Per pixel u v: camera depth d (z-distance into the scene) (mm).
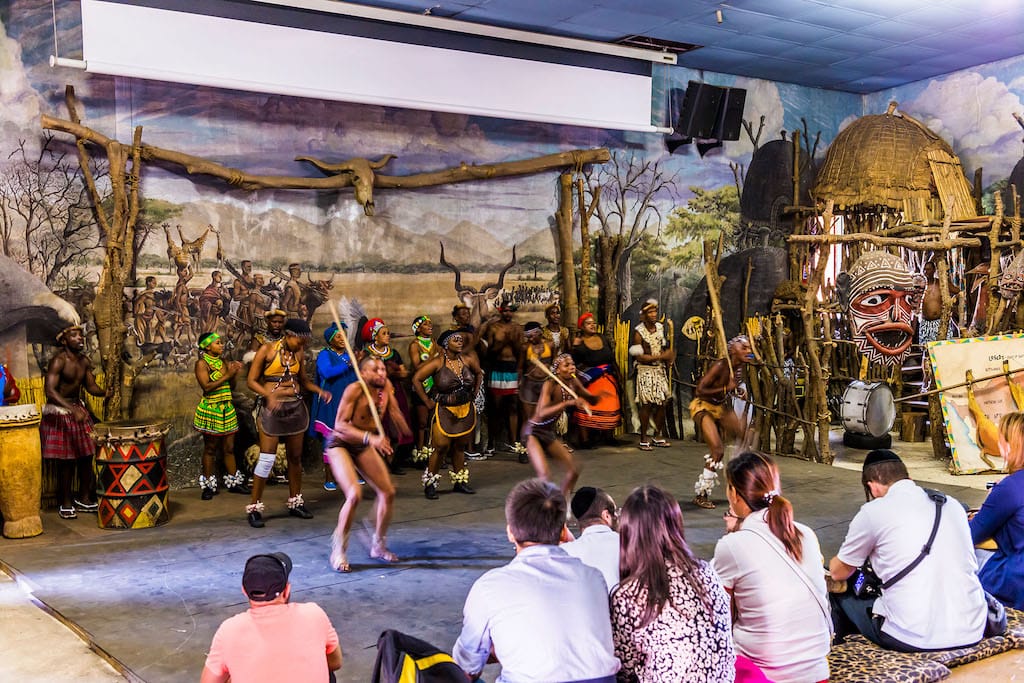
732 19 9320
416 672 2934
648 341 10266
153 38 7727
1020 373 8781
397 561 6113
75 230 7914
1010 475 4793
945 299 9781
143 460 7027
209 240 8531
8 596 5680
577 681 2824
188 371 8461
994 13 9141
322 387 8398
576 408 10250
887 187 11297
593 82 10266
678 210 11484
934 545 4137
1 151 7574
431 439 7992
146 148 8086
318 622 3271
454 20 9141
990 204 11414
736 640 3465
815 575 3467
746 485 3588
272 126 8805
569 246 10578
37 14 7695
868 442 10070
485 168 9898
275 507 7684
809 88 12492
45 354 7812
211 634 4848
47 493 7715
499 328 9695
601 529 3555
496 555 6250
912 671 3896
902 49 10586
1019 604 4730
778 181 12250
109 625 4980
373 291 9453
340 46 8625
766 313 12172
